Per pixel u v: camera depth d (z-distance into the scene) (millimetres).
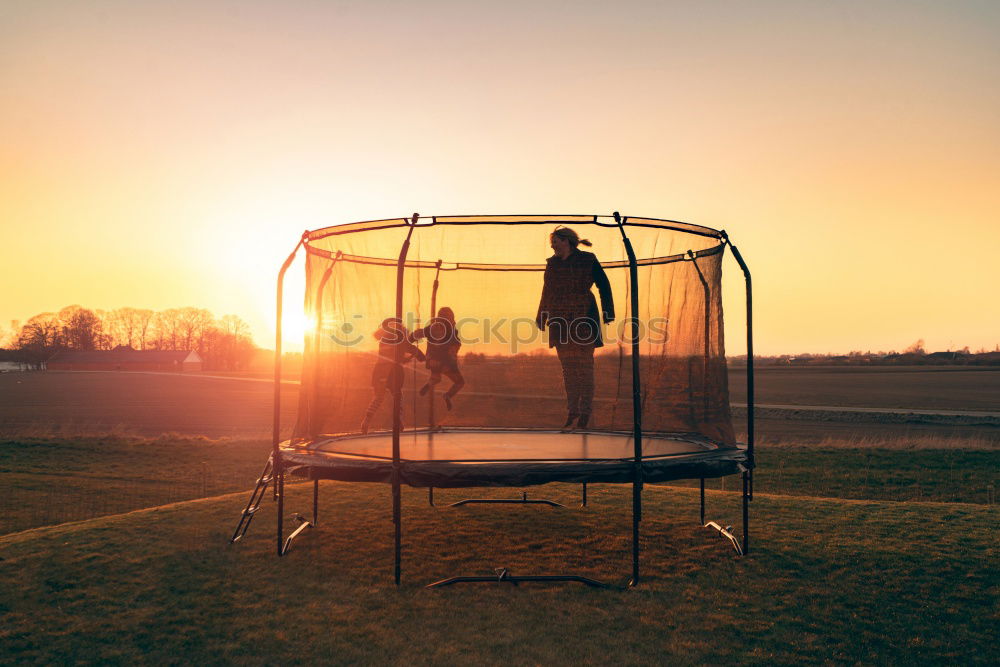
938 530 6855
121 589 5250
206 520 7281
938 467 17594
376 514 7672
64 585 5336
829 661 4113
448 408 7082
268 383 82062
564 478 5078
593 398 6684
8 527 11414
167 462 19188
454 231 5703
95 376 99750
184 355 131000
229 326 144875
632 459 5242
